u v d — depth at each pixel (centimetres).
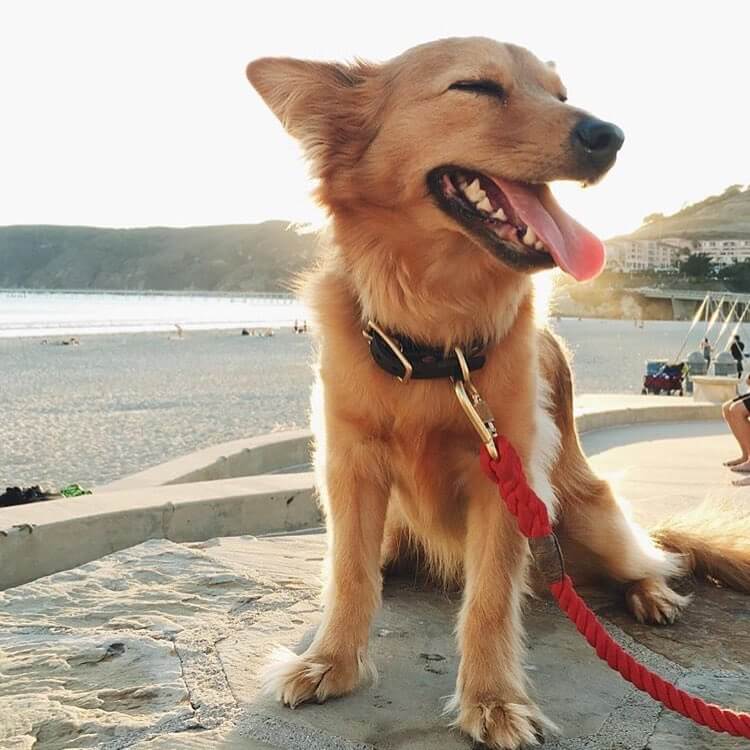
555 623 74
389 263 64
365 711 57
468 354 63
